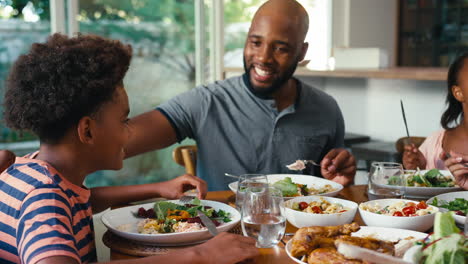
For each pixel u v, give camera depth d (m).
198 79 4.18
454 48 5.22
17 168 1.02
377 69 3.36
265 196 1.05
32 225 0.88
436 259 0.79
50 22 3.48
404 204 1.29
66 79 0.98
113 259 1.07
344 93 3.98
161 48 3.96
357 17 5.22
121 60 1.08
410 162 1.97
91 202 1.44
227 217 1.29
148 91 3.94
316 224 1.19
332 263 0.88
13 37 3.36
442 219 0.85
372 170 1.41
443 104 3.18
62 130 1.02
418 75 2.78
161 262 0.92
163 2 3.92
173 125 1.87
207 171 1.93
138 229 1.21
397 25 5.57
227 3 4.21
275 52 1.79
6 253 0.94
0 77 3.31
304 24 1.83
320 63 4.66
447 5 5.25
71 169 1.05
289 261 1.02
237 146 1.90
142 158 3.89
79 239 1.03
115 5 3.70
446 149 2.14
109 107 1.04
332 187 1.61
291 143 1.92
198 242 1.14
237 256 0.98
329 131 1.99
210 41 4.20
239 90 1.94
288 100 1.96
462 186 1.60
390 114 3.58
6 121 1.06
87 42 1.06
